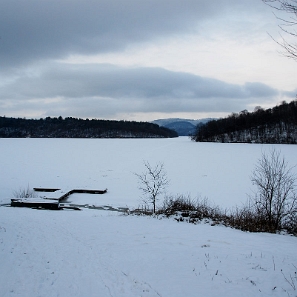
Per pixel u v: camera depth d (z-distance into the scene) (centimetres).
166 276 479
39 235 748
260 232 882
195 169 2795
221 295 414
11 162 3256
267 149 5000
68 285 440
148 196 1770
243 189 1895
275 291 427
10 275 471
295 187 1633
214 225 946
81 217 1098
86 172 2677
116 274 485
